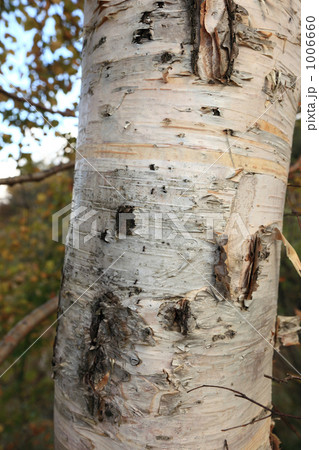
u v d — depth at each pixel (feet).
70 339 2.16
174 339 1.90
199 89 1.91
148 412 1.92
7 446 8.46
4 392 8.46
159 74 1.93
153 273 1.91
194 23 1.89
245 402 2.15
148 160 1.93
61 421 2.22
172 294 1.90
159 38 1.94
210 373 1.97
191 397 1.94
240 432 2.13
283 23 2.15
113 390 1.97
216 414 2.00
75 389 2.11
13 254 9.66
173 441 1.93
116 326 1.96
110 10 2.09
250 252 2.06
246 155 2.01
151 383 1.91
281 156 2.27
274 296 2.38
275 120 2.16
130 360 1.93
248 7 1.97
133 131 1.97
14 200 10.40
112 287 1.98
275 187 2.22
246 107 1.99
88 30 2.34
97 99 2.14
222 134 1.94
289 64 2.22
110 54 2.08
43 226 8.64
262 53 2.03
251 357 2.16
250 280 2.07
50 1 5.97
